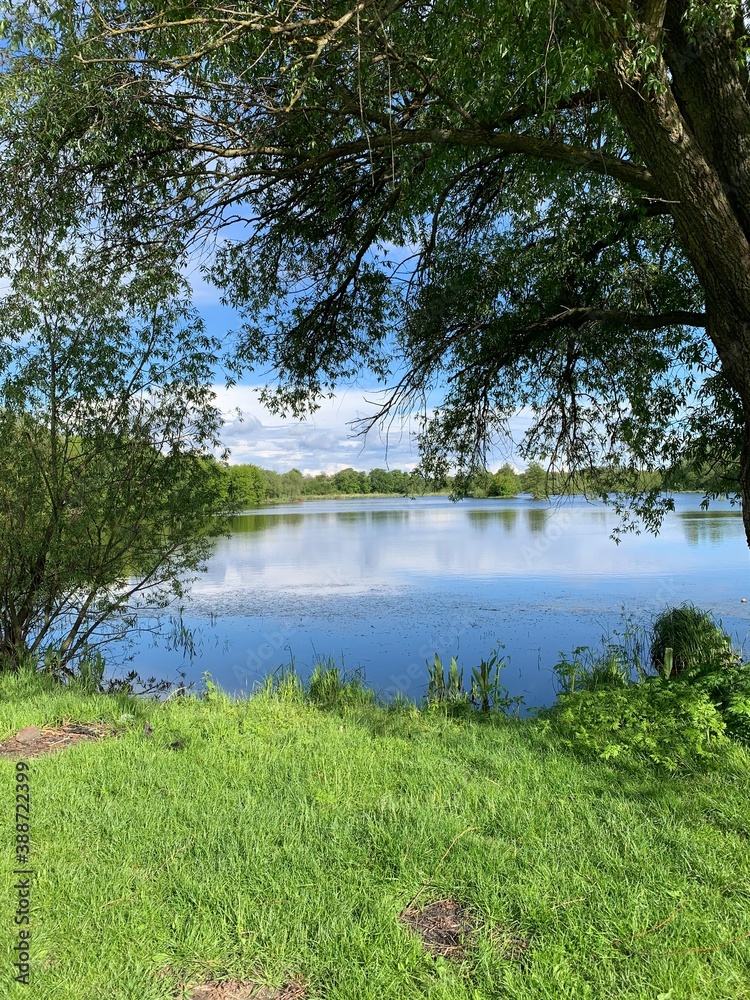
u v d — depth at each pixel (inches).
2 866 133.8
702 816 154.0
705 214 202.4
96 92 227.9
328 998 101.1
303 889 127.0
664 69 187.0
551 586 687.1
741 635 465.7
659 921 116.0
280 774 183.0
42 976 104.6
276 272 354.0
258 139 264.1
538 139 240.4
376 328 363.3
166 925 117.4
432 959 109.0
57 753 201.3
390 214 311.7
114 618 398.3
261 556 1021.2
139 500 375.9
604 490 380.2
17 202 284.5
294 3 209.5
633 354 327.0
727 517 1599.4
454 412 367.6
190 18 214.4
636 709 220.4
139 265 314.3
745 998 99.7
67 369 352.5
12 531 348.8
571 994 100.3
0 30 213.3
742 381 222.7
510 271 308.7
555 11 198.2
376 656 423.8
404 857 136.1
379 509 2878.9
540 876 130.0
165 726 231.3
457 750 205.0
